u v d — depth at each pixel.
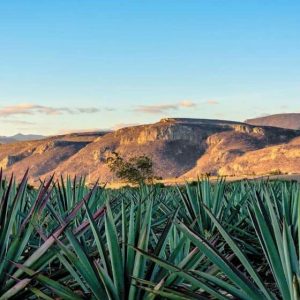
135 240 4.57
